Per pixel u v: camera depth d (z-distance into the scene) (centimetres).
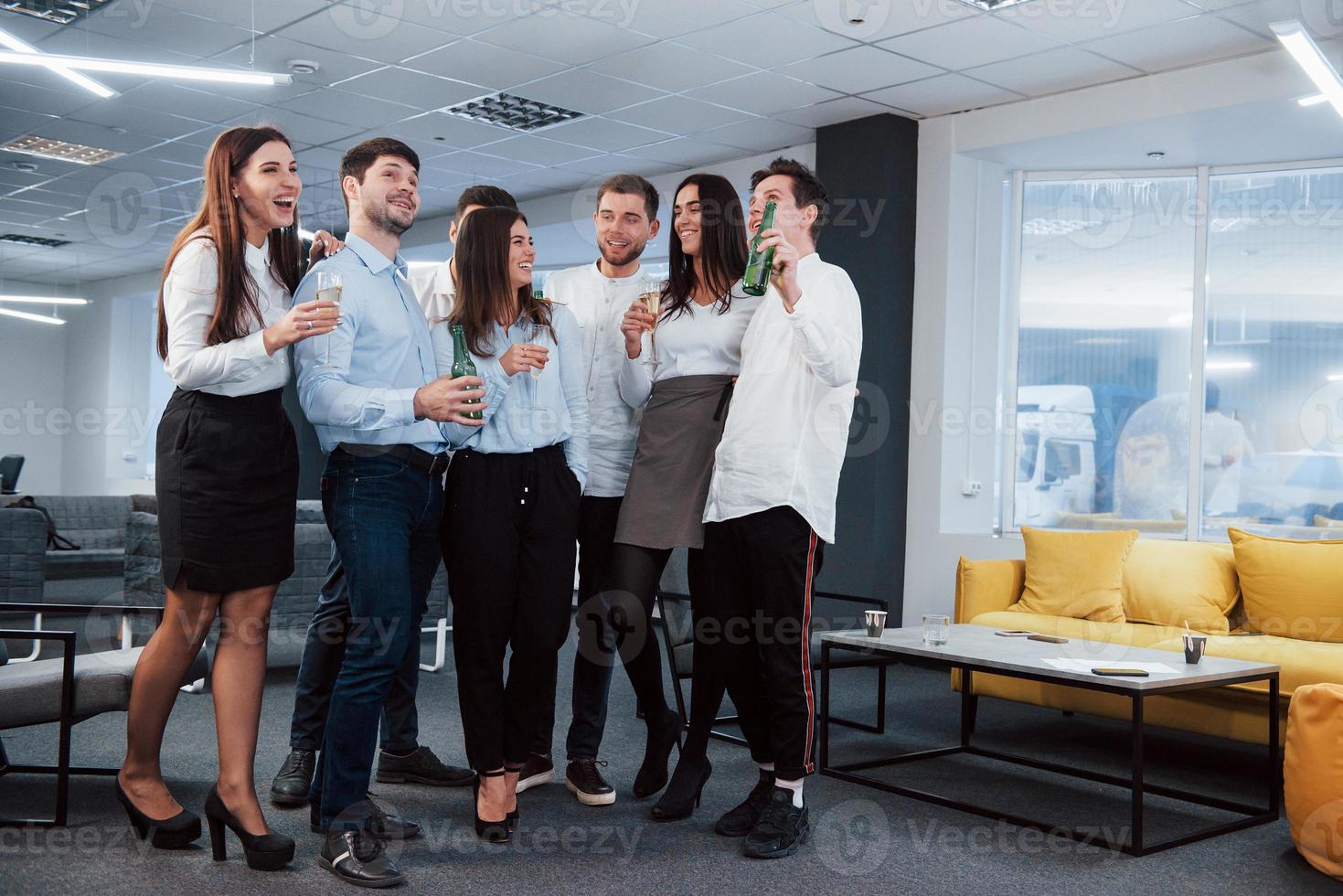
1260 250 635
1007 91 611
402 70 616
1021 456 682
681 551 448
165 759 365
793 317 266
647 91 638
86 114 711
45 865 261
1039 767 388
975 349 670
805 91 626
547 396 286
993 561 536
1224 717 402
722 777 367
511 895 251
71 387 1441
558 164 809
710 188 299
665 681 568
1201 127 578
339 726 258
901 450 671
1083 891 268
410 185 271
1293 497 623
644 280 340
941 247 660
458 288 281
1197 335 645
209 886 249
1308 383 622
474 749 285
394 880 252
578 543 333
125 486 1353
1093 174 669
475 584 275
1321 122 559
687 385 302
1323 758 286
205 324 251
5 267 1295
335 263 262
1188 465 646
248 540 257
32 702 292
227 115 709
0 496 872
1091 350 670
